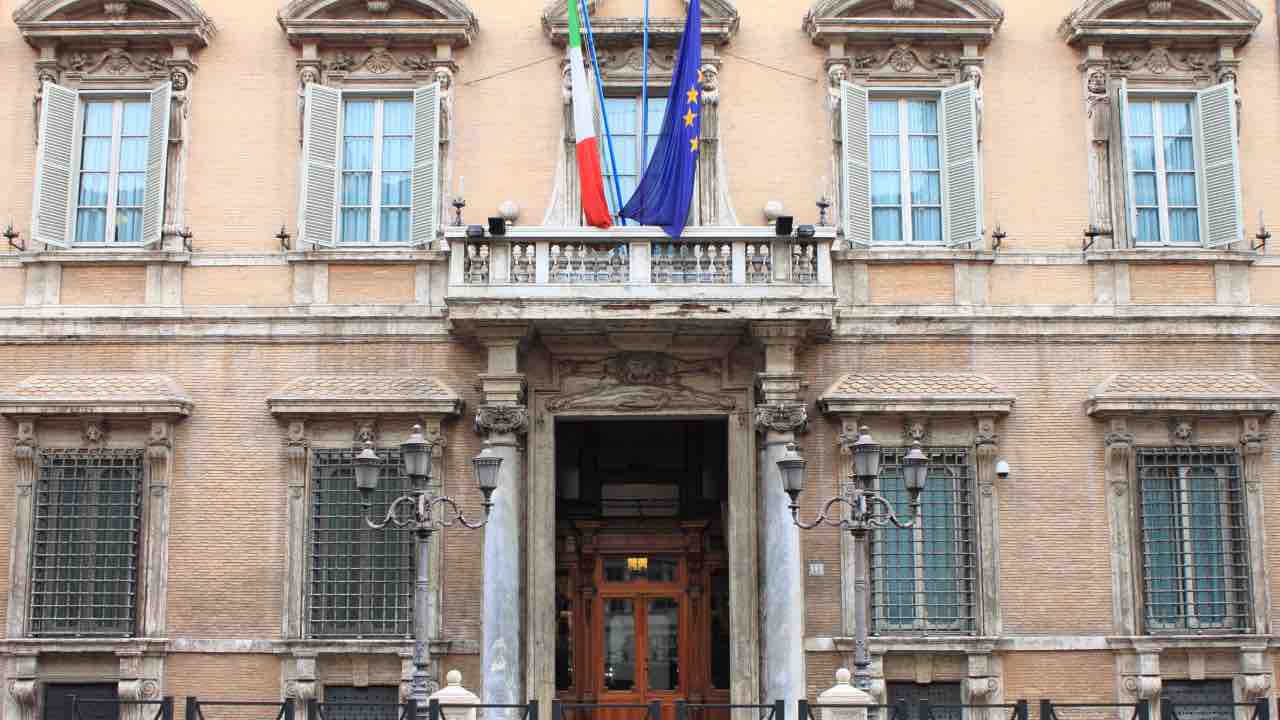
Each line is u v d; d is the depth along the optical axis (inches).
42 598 842.2
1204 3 901.2
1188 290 880.9
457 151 887.7
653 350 866.8
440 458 850.8
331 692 838.5
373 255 871.1
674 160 830.5
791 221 830.5
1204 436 861.8
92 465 854.5
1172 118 911.7
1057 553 849.5
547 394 866.8
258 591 841.5
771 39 901.8
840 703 665.0
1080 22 892.6
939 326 868.0
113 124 900.6
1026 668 838.5
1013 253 879.7
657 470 1010.1
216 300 871.7
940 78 901.8
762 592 848.3
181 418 854.5
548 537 853.2
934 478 862.5
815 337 858.1
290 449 851.4
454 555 845.8
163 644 829.8
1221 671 838.5
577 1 884.6
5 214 880.9
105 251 874.1
